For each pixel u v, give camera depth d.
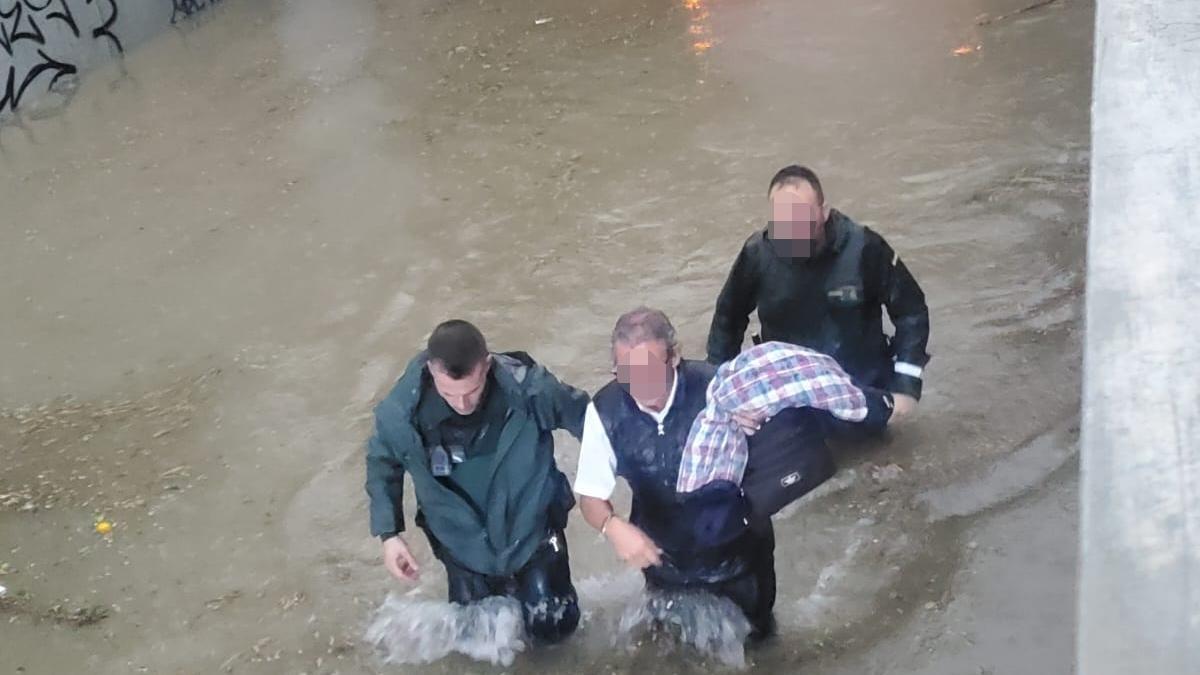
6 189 8.13
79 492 5.02
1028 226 6.10
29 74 9.67
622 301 5.91
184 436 5.33
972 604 3.89
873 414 4.13
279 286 6.50
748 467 3.40
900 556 4.14
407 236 6.84
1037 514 4.23
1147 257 2.29
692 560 3.55
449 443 3.42
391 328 5.96
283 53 10.20
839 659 3.76
